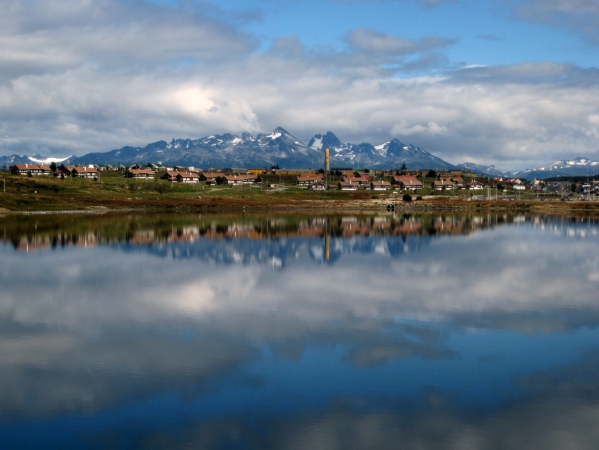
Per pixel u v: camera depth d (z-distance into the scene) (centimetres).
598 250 8006
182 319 3966
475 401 2583
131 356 3164
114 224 12381
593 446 2209
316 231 11044
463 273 5928
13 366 3012
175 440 2233
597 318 4003
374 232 10875
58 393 2659
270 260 6888
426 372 2927
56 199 19038
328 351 3253
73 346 3347
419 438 2256
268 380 2812
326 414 2450
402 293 4862
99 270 6075
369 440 2239
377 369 2962
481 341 3447
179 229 11238
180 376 2867
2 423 2367
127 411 2477
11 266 6328
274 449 2166
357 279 5556
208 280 5481
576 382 2798
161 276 5709
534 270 6141
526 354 3206
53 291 4934
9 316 4059
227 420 2397
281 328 3728
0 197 17738
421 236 10075
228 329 3706
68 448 2177
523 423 2375
